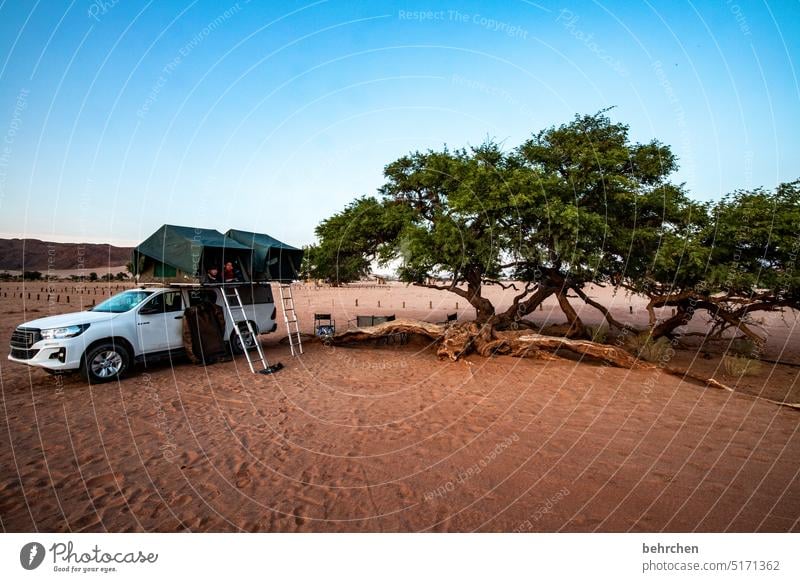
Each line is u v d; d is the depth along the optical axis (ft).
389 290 206.28
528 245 35.35
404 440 17.93
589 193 35.73
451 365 34.06
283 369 31.94
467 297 44.39
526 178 33.19
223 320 33.78
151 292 29.96
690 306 39.27
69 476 14.24
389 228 40.27
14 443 16.92
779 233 32.07
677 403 23.48
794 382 29.19
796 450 16.66
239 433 18.51
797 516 11.93
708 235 34.17
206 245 30.22
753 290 34.40
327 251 43.50
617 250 36.65
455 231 33.50
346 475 14.64
